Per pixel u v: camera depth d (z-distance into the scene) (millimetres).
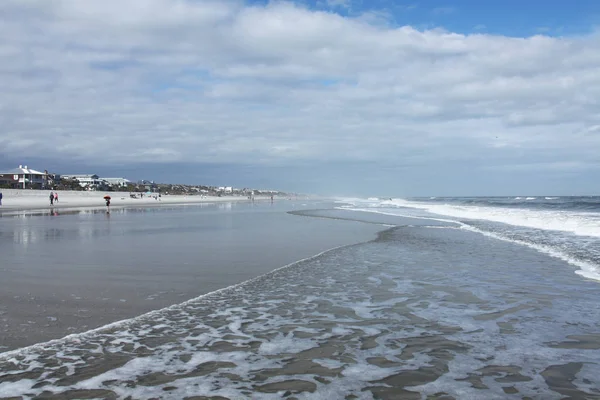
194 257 11750
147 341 5051
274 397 3654
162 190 174000
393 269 10109
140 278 8781
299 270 9945
